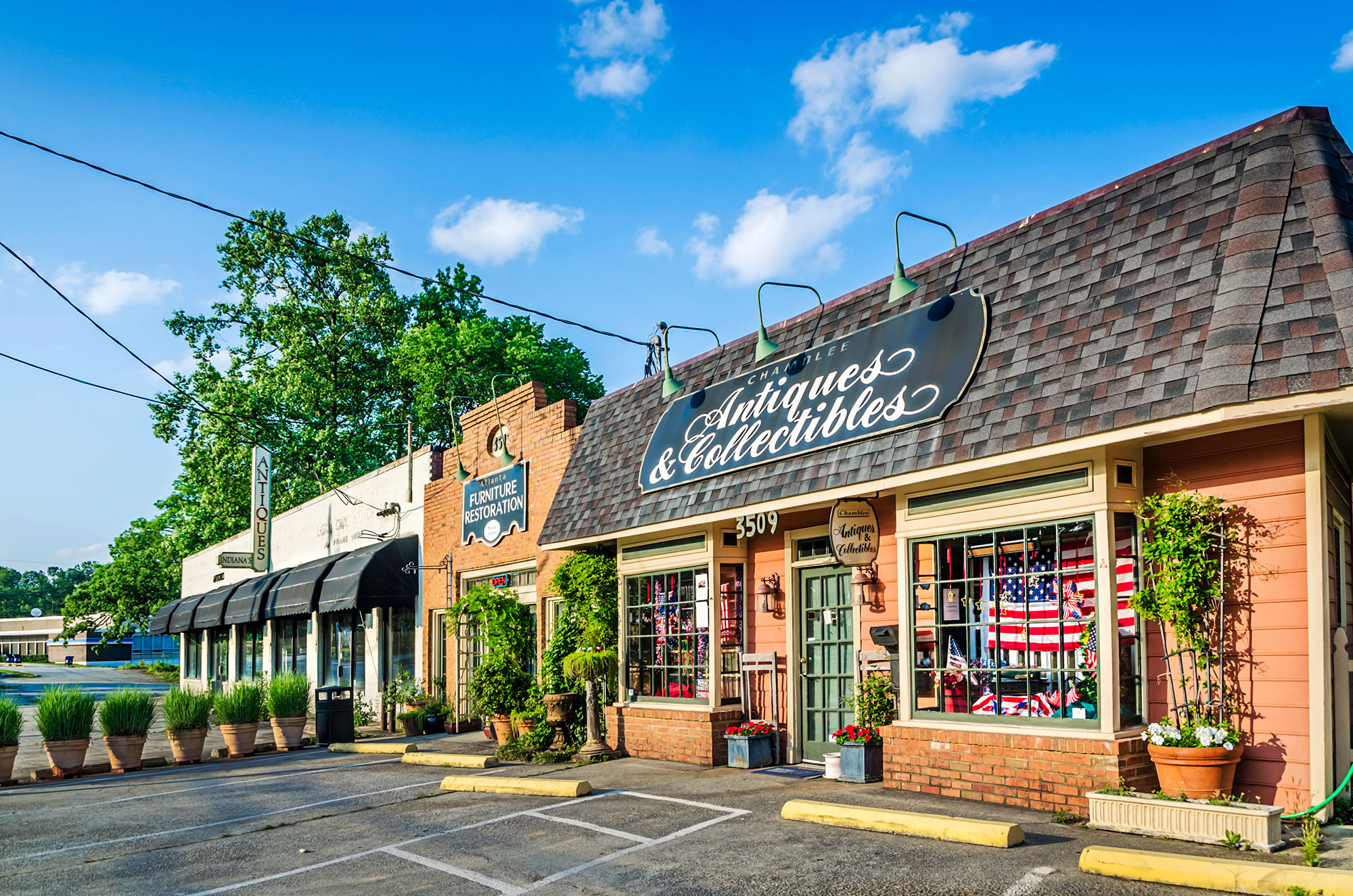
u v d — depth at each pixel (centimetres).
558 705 1402
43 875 812
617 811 930
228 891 730
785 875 673
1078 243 888
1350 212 716
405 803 1060
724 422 1238
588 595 1462
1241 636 741
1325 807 690
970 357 914
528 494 1702
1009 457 822
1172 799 707
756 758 1177
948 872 648
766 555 1257
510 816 938
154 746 1941
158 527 5909
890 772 962
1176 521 766
